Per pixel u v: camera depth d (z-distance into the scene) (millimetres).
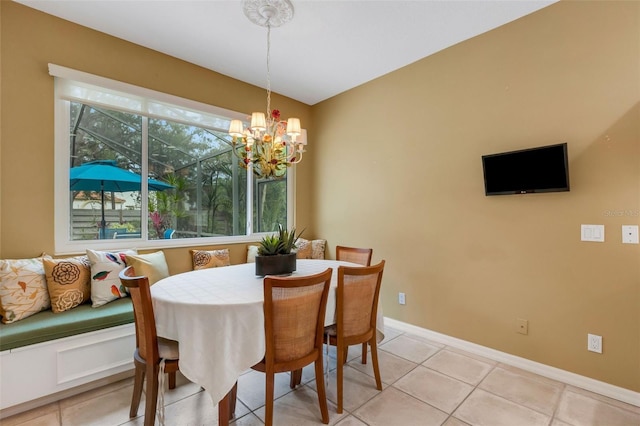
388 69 3281
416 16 2383
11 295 1978
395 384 2180
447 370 2381
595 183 2096
